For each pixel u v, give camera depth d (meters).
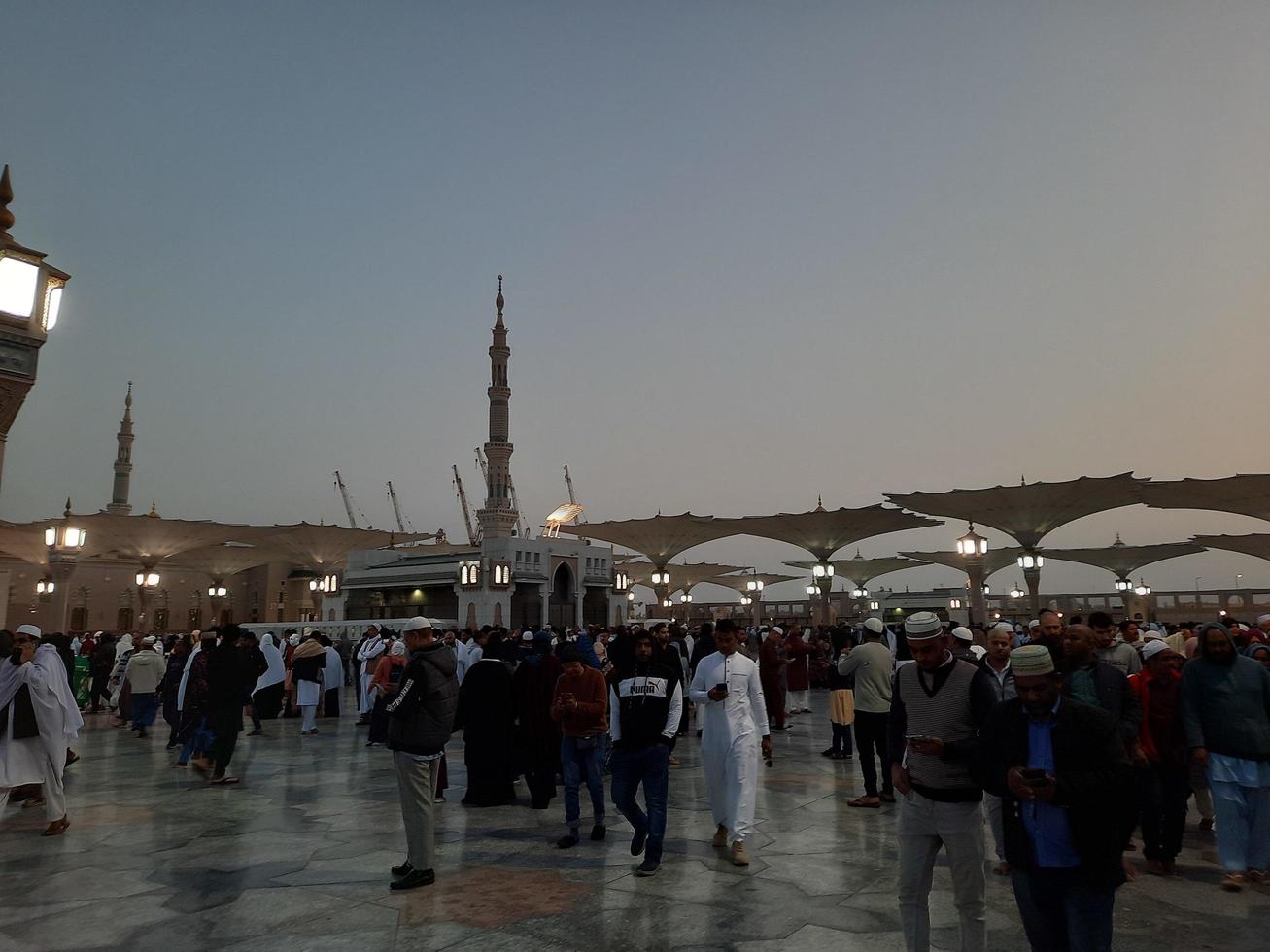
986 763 3.51
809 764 11.66
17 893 5.83
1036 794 3.19
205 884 6.01
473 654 15.04
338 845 7.14
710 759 6.82
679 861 6.57
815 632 30.92
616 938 4.88
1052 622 8.12
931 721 4.25
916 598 79.88
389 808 8.66
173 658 13.23
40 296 4.26
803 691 19.06
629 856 6.77
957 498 41.00
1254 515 39.84
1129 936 4.90
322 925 5.15
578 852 6.91
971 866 4.06
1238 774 5.95
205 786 9.98
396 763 6.08
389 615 55.81
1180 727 6.36
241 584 86.62
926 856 4.25
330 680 19.05
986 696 4.17
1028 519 40.34
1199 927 5.07
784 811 8.46
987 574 79.44
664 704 6.43
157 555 58.66
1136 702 5.81
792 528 51.28
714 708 6.81
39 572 72.38
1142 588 67.00
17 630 7.79
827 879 6.04
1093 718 3.30
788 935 4.91
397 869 6.14
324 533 65.75
